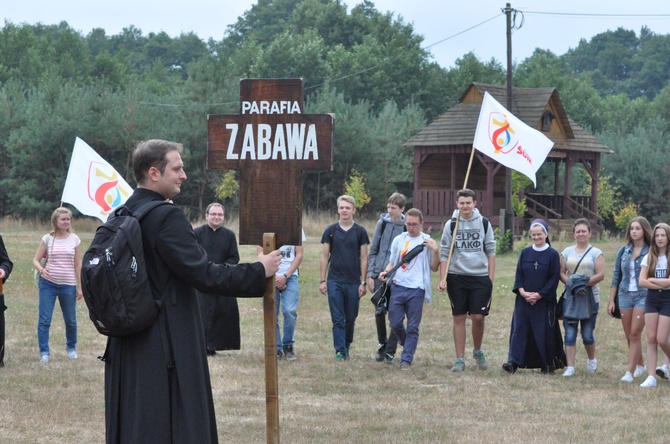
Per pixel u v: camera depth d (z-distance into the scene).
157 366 5.34
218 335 12.66
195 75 55.47
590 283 11.98
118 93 54.72
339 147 55.84
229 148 6.55
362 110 58.44
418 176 45.38
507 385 11.16
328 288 12.88
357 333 15.71
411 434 8.51
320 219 47.12
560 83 94.88
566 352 12.01
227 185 52.25
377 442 8.22
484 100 14.21
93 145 51.91
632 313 11.62
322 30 94.62
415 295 12.18
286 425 8.80
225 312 12.66
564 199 46.22
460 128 44.06
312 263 27.89
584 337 12.02
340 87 78.19
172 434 5.34
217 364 12.20
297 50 79.25
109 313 5.19
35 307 18.11
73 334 12.59
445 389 10.81
